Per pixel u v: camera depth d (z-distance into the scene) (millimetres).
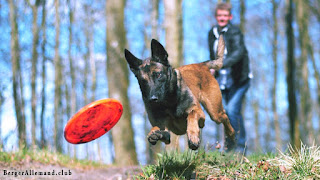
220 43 5195
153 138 3738
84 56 13070
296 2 11266
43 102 11391
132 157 9797
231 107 5555
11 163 5035
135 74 4035
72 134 4152
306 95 11969
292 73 8609
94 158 6586
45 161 5547
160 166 4234
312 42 13320
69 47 12078
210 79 4871
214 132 12695
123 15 10070
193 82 4570
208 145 4820
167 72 3936
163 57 3943
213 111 4750
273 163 4117
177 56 9344
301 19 11305
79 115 3965
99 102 4039
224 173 4039
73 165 5723
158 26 13000
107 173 5203
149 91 3814
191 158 4547
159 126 4156
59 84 11898
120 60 9914
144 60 3980
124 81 9945
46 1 11570
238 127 5500
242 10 14344
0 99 11141
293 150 4328
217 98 4793
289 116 8508
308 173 3762
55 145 10109
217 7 5586
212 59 5699
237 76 5598
